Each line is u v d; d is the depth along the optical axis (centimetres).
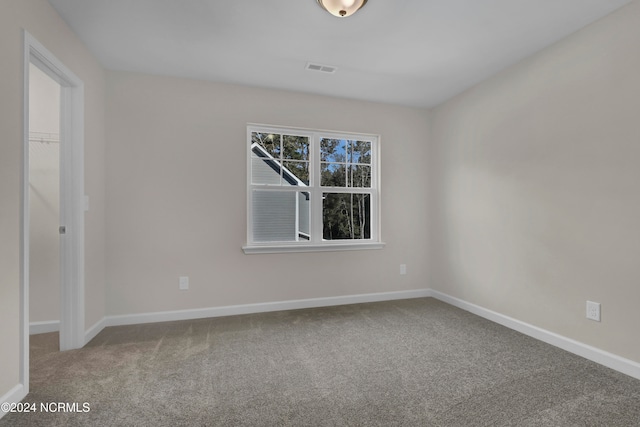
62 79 222
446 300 365
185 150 305
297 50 257
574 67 230
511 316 283
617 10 203
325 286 351
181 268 303
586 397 173
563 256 238
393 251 378
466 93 337
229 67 285
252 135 336
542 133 253
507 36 236
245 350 234
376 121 372
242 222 321
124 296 288
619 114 203
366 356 225
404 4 199
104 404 167
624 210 201
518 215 275
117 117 288
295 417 156
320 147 361
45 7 193
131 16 211
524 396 175
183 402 169
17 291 168
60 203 234
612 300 207
